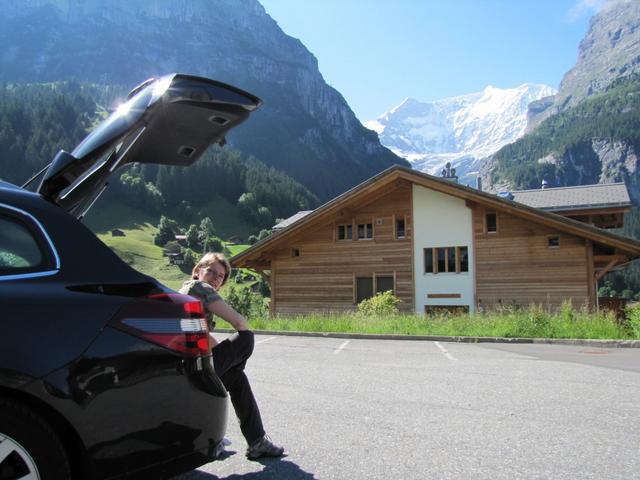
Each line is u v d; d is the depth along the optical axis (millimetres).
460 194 26891
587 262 25281
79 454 2664
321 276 29859
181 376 2926
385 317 19562
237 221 173875
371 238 29281
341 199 28656
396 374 8562
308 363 9984
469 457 4336
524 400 6477
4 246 2744
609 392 6953
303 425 5352
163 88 3309
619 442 4719
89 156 3180
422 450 4527
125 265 3004
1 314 2535
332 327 18016
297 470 4066
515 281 26406
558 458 4301
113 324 2752
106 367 2678
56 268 2799
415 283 28203
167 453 2861
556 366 9391
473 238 27438
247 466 4156
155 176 183250
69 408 2557
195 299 3117
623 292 125438
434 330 16531
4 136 151625
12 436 2432
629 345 13398
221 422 3162
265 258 30875
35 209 2912
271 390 7199
